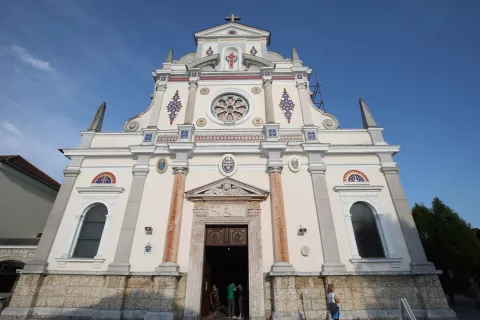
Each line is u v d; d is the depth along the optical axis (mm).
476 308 18562
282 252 12555
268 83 17344
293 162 14758
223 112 16938
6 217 17266
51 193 20391
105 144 15844
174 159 14938
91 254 13156
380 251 13086
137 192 14086
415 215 22438
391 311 11555
